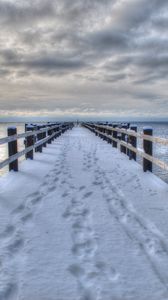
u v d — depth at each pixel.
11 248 3.46
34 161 10.02
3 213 4.71
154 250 3.42
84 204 5.20
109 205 5.14
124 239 3.73
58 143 17.22
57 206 5.08
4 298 2.53
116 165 9.18
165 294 2.59
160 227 4.12
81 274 2.91
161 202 5.30
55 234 3.89
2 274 2.89
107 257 3.26
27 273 2.92
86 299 2.52
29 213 4.71
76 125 70.62
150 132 7.86
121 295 2.57
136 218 4.48
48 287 2.68
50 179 7.18
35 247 3.50
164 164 5.88
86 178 7.29
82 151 13.01
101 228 4.09
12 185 6.55
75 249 3.45
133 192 6.00
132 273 2.93
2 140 6.35
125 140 12.08
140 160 18.03
